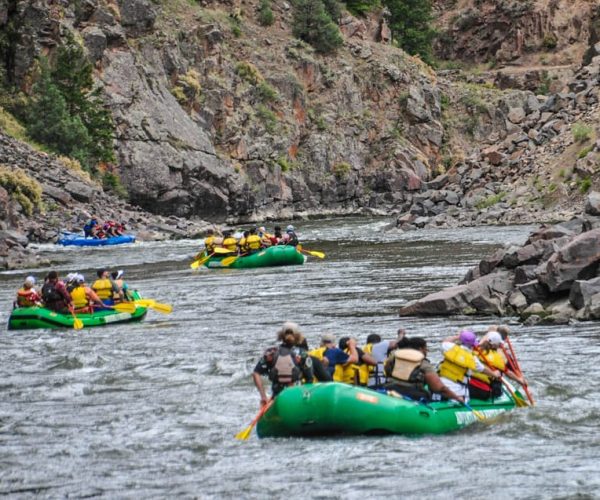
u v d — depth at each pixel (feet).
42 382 120.67
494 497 75.77
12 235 326.24
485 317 159.02
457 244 304.09
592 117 430.20
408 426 90.89
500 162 439.22
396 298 188.44
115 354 137.59
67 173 435.53
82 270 274.77
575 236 174.81
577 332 141.28
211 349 139.44
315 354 98.43
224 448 90.79
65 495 79.82
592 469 81.66
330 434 91.66
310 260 281.33
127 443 93.56
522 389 107.96
